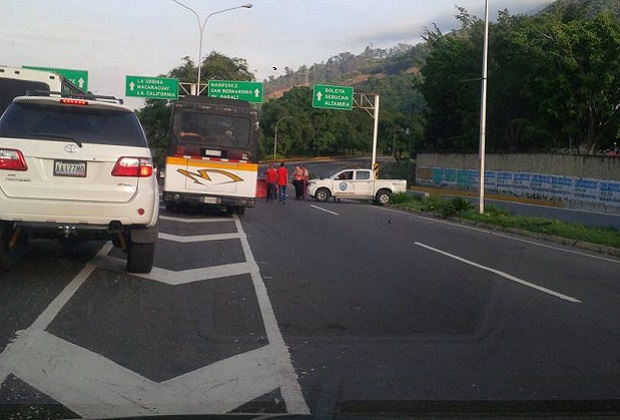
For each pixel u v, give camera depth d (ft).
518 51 125.59
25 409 17.51
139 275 34.12
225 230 56.24
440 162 137.69
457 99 152.97
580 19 123.34
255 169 67.15
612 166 87.20
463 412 18.38
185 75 197.77
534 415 18.39
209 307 28.78
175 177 66.23
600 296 35.04
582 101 112.16
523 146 131.44
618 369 22.57
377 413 18.04
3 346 22.27
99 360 21.49
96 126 29.91
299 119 326.85
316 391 19.54
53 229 29.25
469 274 39.70
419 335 25.90
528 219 75.46
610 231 66.90
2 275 32.42
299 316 28.02
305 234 56.34
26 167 28.60
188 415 12.94
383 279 36.78
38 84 54.19
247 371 21.11
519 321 28.68
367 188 117.19
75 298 28.84
